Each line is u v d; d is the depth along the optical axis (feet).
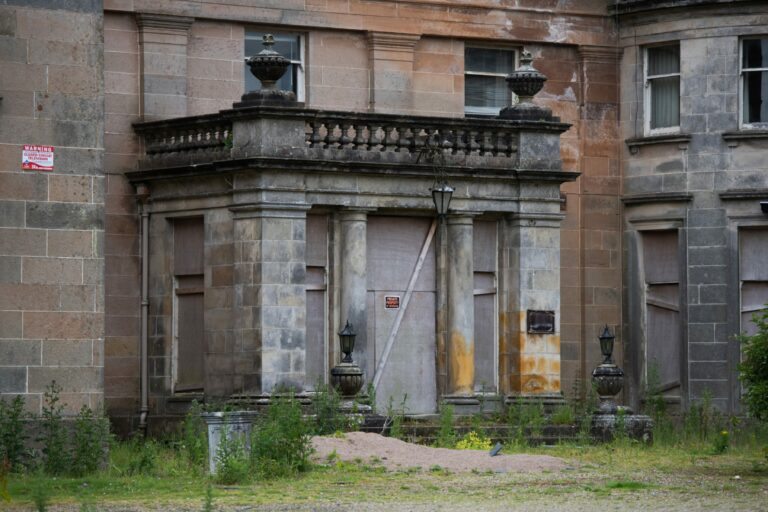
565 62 142.20
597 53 142.72
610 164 142.31
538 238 127.03
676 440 121.90
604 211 141.90
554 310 127.24
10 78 97.45
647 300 141.18
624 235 141.90
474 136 125.59
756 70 138.31
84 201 99.09
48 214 98.17
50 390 97.66
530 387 125.90
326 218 121.08
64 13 98.84
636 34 142.10
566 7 141.90
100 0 99.71
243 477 90.74
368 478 92.43
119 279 123.54
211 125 119.75
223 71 128.98
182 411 121.49
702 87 138.72
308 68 132.46
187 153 121.80
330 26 132.77
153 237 123.75
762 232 137.49
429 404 124.98
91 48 99.45
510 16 139.85
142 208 124.16
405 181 122.31
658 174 140.26
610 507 79.15
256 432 94.84
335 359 120.57
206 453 100.22
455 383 124.77
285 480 91.30
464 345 124.77
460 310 124.88
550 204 127.54
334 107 133.18
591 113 142.20
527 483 90.68
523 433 118.21
